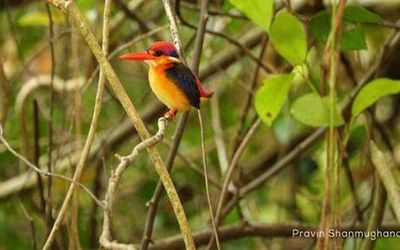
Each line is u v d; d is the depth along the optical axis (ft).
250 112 29.50
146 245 27.02
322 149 29.01
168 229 29.45
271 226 28.07
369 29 28.76
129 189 29.53
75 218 26.96
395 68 28.48
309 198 29.04
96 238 28.71
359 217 27.99
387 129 29.14
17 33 29.84
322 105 26.48
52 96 27.81
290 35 26.50
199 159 29.58
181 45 26.40
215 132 28.86
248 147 29.60
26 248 29.14
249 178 29.25
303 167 29.17
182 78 26.22
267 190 29.25
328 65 26.18
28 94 28.99
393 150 28.66
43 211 27.76
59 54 29.04
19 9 29.55
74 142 28.94
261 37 28.96
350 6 26.89
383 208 27.35
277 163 28.73
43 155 29.43
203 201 29.27
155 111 29.19
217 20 29.19
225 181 27.35
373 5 28.76
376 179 27.40
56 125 29.30
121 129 29.19
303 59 26.53
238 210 28.09
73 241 26.96
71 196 26.25
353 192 27.99
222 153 28.71
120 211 29.45
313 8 28.12
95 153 28.91
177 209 25.84
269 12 26.50
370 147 27.37
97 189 28.68
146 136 25.93
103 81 26.22
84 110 29.19
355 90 27.58
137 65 29.63
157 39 28.73
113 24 28.91
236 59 28.94
